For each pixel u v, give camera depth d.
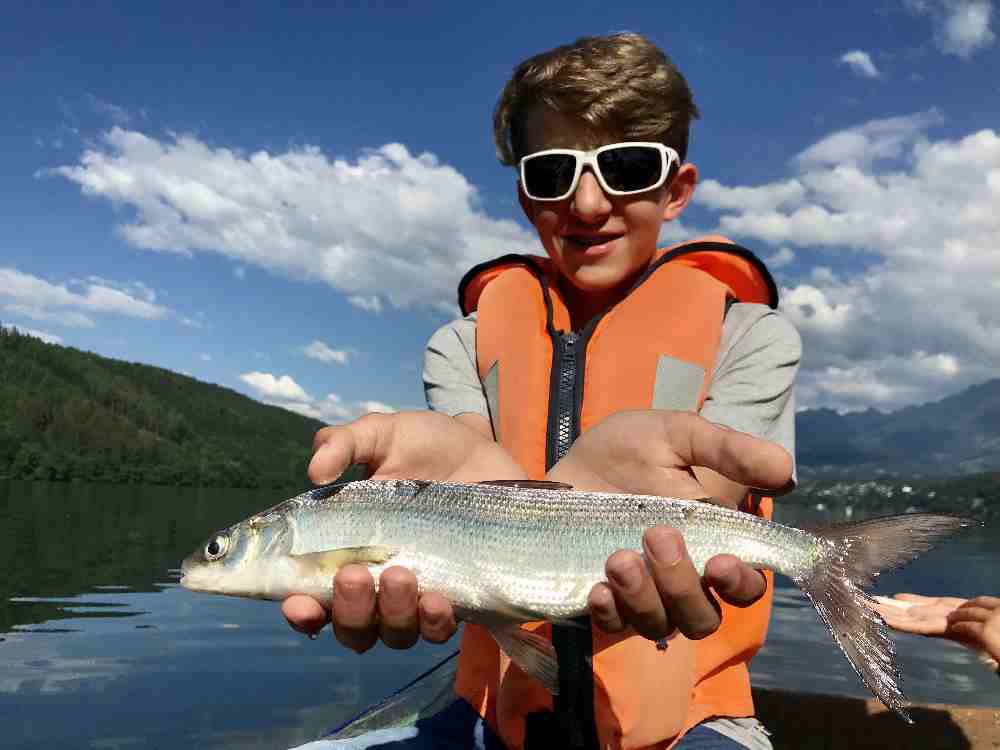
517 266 0.78
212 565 0.56
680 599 0.45
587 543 0.52
